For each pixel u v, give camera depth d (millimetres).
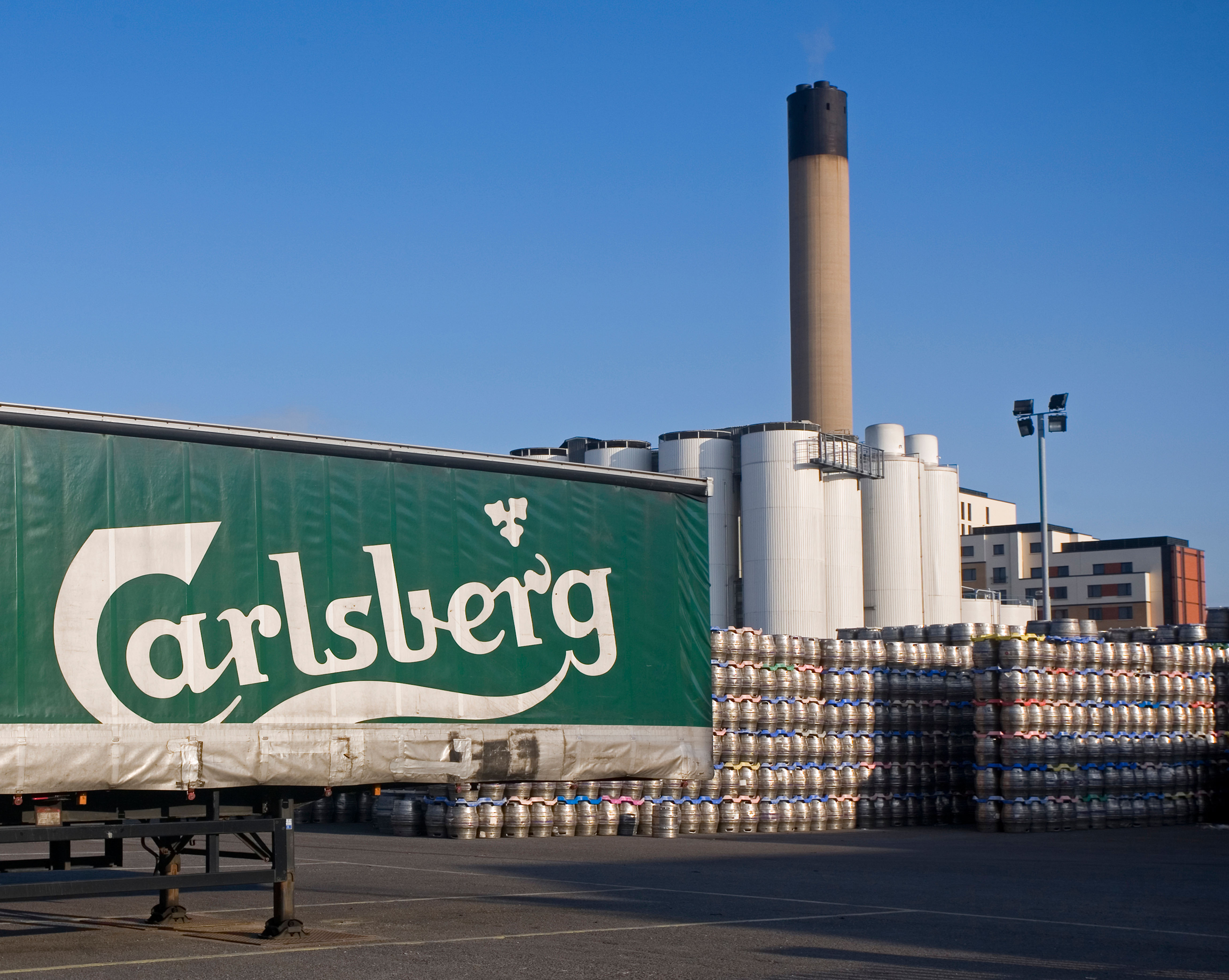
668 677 12875
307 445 10922
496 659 11719
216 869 10477
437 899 13477
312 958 9547
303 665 10672
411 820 23016
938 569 55531
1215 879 16125
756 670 24438
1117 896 14164
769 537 49312
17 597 9516
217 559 10406
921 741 26188
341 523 11055
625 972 9047
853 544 51750
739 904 13133
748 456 50281
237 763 10250
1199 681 27766
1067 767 25125
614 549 12703
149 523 10141
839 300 64062
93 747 9664
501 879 15570
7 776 9305
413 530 11445
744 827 23828
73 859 11656
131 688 9883
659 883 15125
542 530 12234
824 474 51344
